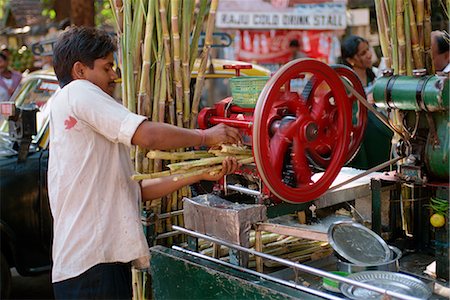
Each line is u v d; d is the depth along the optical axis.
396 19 2.18
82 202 1.86
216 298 1.91
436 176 1.98
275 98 1.76
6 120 3.84
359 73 4.09
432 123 1.92
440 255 1.88
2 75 6.04
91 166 1.86
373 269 1.81
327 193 2.12
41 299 4.08
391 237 2.22
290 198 1.85
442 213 1.87
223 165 1.89
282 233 1.88
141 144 1.81
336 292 1.77
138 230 1.93
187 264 2.00
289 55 6.38
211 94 6.64
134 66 2.27
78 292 1.88
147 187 2.12
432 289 1.84
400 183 2.16
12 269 4.70
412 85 1.90
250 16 6.11
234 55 6.32
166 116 2.35
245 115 2.02
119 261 1.90
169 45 2.27
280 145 1.82
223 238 1.90
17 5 8.95
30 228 3.58
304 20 6.17
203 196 2.08
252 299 1.77
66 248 1.88
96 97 1.83
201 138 1.88
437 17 3.79
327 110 1.94
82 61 1.94
